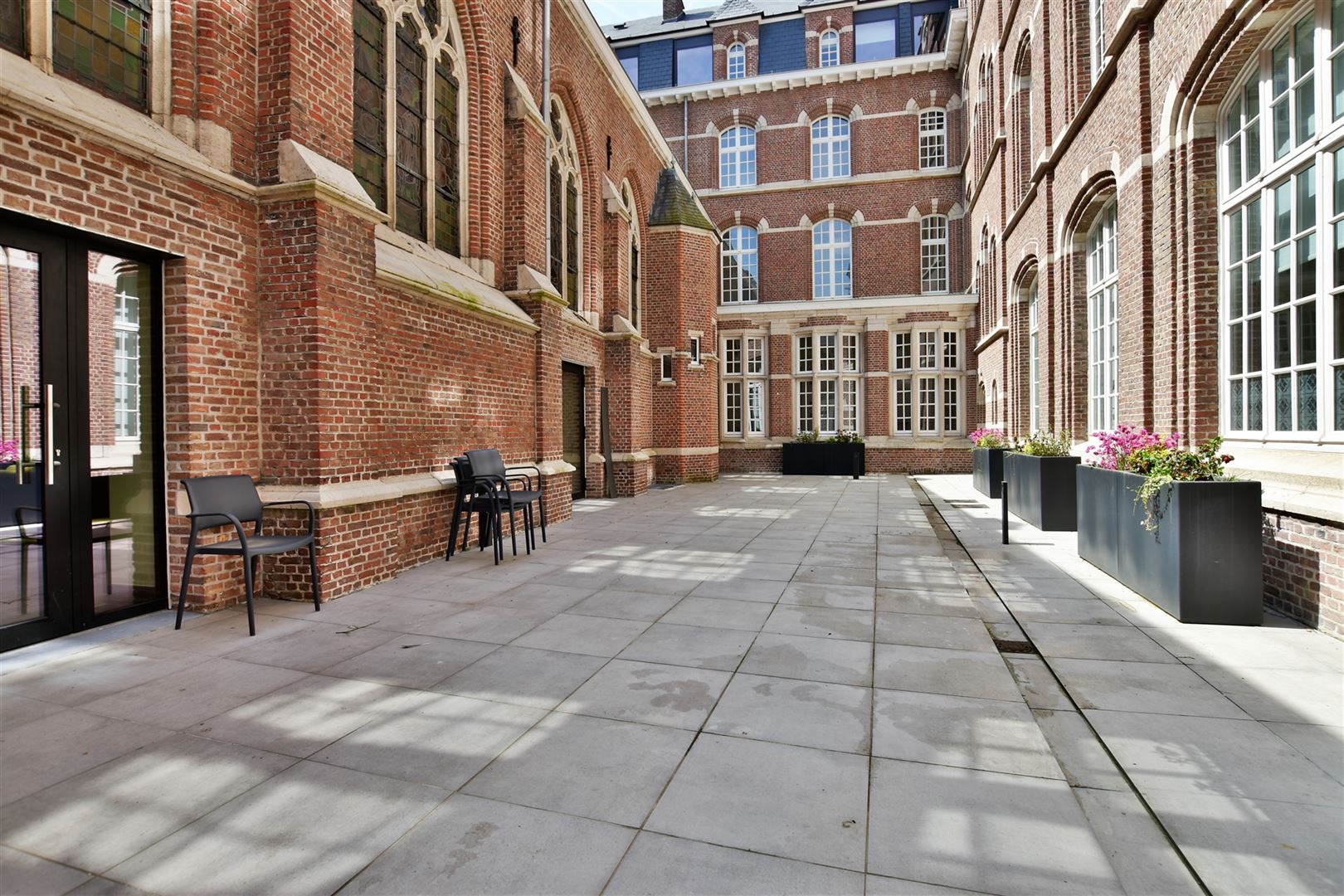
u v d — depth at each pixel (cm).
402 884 199
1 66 387
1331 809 237
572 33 1234
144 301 495
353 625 470
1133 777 259
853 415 2286
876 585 588
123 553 623
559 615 494
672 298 1769
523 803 242
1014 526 964
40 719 314
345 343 570
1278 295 546
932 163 2386
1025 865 207
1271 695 340
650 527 956
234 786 254
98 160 431
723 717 315
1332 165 479
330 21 588
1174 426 670
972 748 283
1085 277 1048
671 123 2566
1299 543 473
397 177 759
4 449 544
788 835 223
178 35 500
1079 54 1003
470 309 788
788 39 2564
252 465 544
